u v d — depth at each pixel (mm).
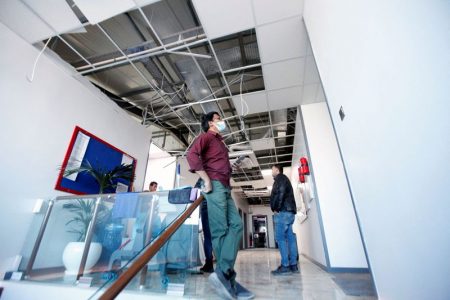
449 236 649
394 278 1000
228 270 1323
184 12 2607
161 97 3955
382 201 1057
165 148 6148
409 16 750
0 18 2445
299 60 3131
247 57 3150
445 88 620
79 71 3264
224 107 4543
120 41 2988
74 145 2926
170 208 1845
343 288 1793
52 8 2387
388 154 962
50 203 2365
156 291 1562
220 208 1393
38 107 2588
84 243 2074
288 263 2660
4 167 2197
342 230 3059
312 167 3506
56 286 1803
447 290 676
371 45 1021
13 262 2121
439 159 659
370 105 1088
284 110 4551
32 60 2625
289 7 2438
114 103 3744
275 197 2869
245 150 5965
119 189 3402
